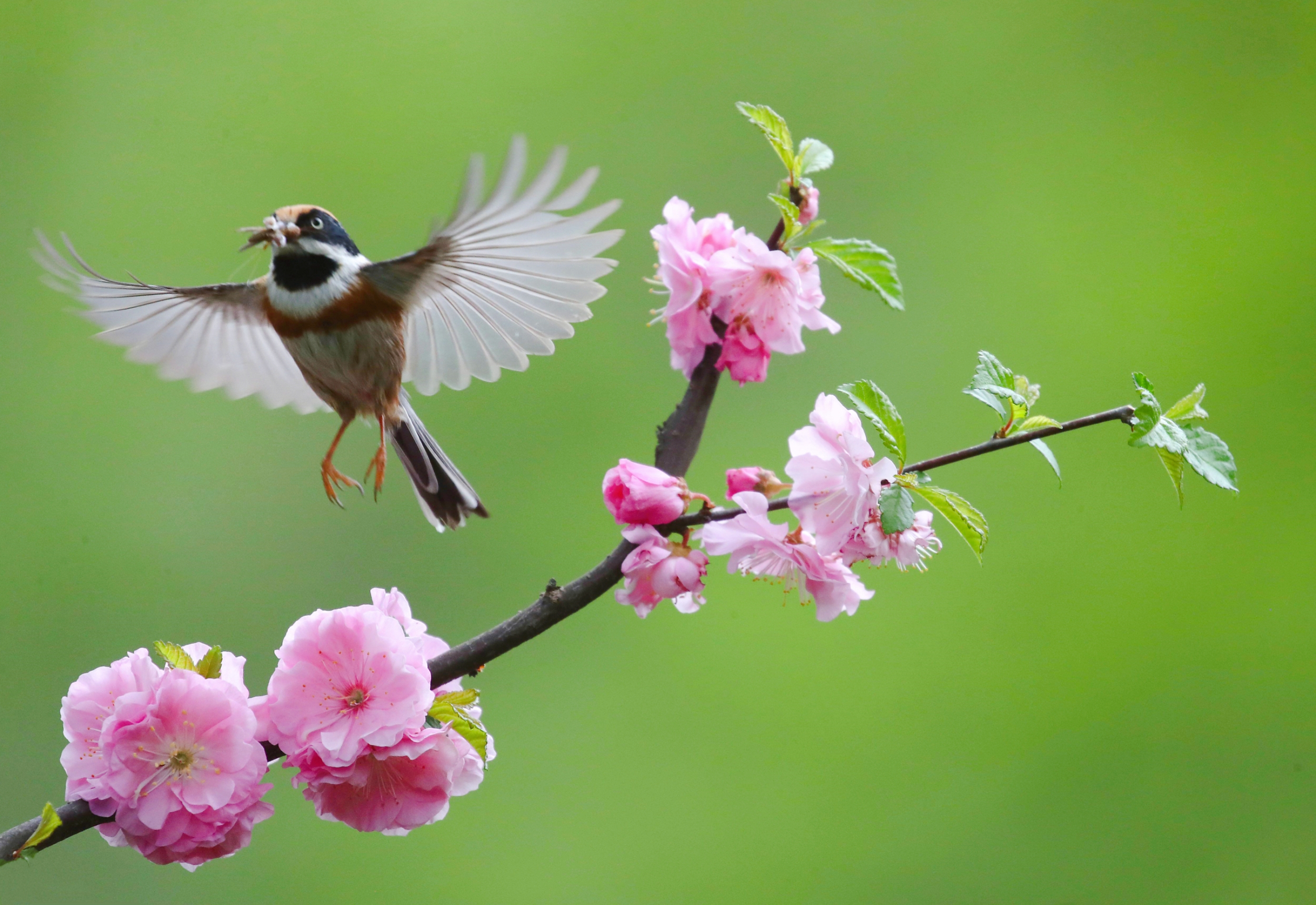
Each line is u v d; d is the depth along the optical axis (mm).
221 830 4203
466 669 4215
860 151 9172
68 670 7574
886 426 4211
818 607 4223
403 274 4305
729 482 4242
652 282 4258
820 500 4211
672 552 4215
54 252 4324
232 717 4207
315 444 8047
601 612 7855
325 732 4203
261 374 4375
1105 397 8531
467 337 4324
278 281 4328
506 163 4223
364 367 4328
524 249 4281
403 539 7969
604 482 4219
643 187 8867
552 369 8352
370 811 4211
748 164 8961
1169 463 4227
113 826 4211
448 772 4211
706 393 4254
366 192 8766
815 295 4258
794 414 8172
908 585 7934
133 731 4203
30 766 7320
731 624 7836
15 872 6746
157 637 7602
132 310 4352
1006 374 4223
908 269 8930
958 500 4211
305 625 4211
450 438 8227
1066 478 8141
